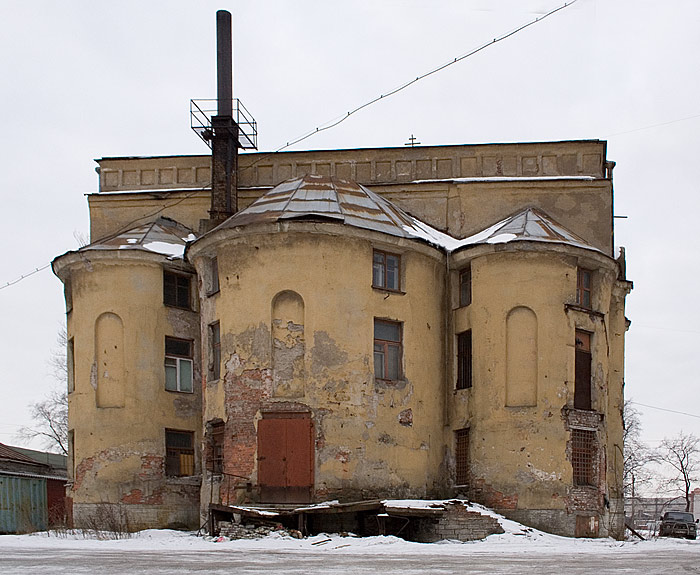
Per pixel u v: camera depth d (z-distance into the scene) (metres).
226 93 34.78
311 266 26.55
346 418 25.98
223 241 27.55
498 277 28.53
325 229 26.61
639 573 12.68
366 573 12.16
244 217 27.70
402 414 27.33
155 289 31.05
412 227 30.03
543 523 26.64
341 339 26.38
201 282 29.02
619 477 33.16
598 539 26.11
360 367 26.55
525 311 28.17
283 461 25.45
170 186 36.19
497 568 13.56
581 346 28.80
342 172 35.09
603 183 33.03
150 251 30.89
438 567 13.66
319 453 25.53
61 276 32.28
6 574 11.88
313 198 28.12
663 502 98.56
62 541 23.33
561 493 26.88
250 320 26.58
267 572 12.25
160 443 30.19
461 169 34.41
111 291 30.64
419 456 27.58
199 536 24.66
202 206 35.22
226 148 33.75
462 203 33.50
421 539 24.14
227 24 35.53
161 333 30.94
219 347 27.78
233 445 26.11
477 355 28.59
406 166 34.75
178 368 31.52
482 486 27.64
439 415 28.92
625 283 34.28
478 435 28.08
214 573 12.02
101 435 29.75
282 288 26.47
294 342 26.31
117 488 29.36
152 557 16.05
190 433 31.34
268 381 26.03
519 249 28.23
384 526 23.56
